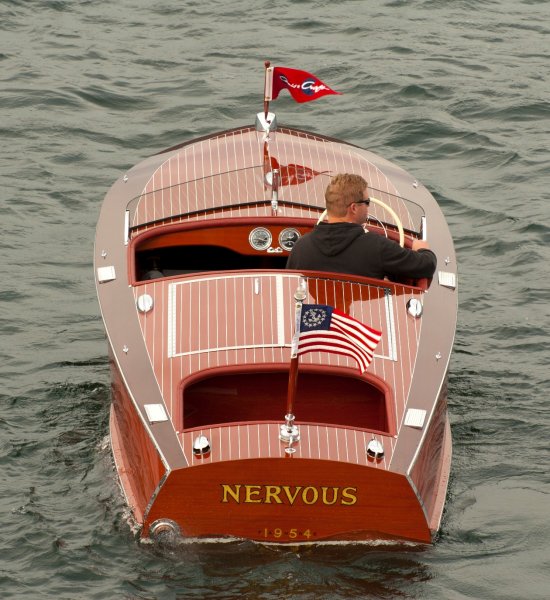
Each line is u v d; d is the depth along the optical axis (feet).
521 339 107.14
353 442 73.10
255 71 181.16
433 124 159.53
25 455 86.69
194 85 174.19
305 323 70.18
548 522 78.69
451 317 86.58
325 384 81.71
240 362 79.00
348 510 72.54
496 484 83.97
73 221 131.75
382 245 83.66
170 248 99.76
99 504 79.92
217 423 82.58
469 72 180.96
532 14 213.46
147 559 72.90
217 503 72.08
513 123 161.79
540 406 95.35
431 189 140.77
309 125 160.76
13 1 207.41
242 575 71.36
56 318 110.83
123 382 79.66
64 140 153.38
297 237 94.38
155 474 72.79
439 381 80.02
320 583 70.85
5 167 144.25
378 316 82.89
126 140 154.61
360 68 180.96
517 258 123.65
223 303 82.89
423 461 75.31
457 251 126.00
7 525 77.20
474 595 70.54
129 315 84.02
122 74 178.09
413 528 73.46
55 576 71.92
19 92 167.84
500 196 139.54
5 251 123.44
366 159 105.29
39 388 97.66
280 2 214.28
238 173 97.71
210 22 203.62
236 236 94.38
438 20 207.41
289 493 71.87
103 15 205.26
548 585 71.77
